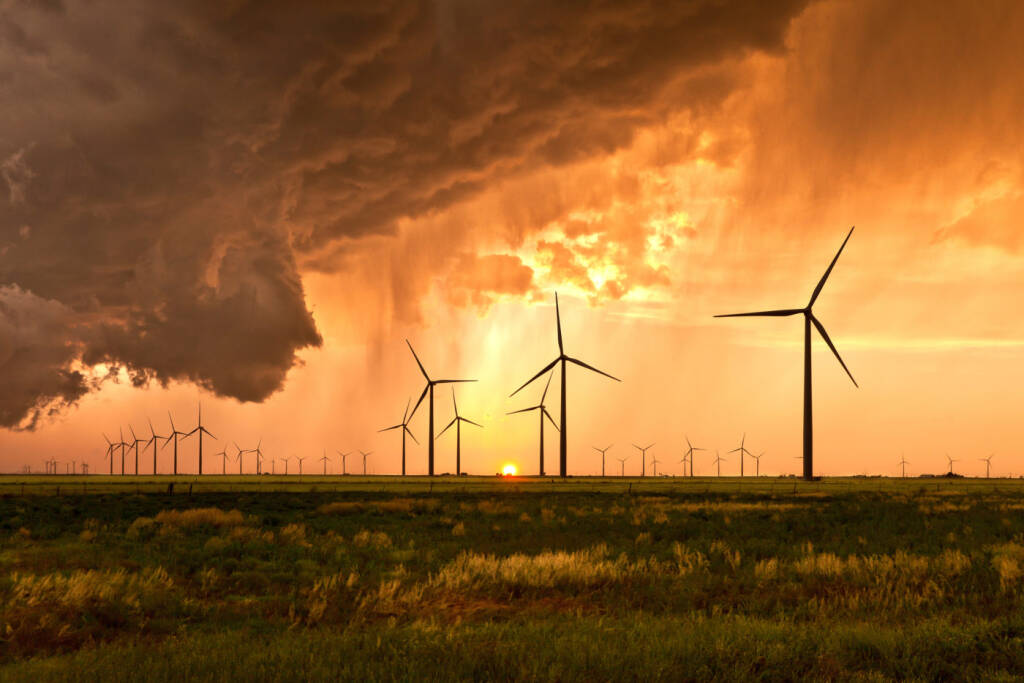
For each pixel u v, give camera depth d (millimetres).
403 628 14727
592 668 10859
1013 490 89938
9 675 11836
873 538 32531
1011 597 17750
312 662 11445
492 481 128750
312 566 25812
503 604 18828
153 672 11289
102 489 89250
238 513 44656
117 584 19953
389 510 53156
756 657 11633
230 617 18234
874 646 12539
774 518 43500
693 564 24344
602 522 42312
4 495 74438
